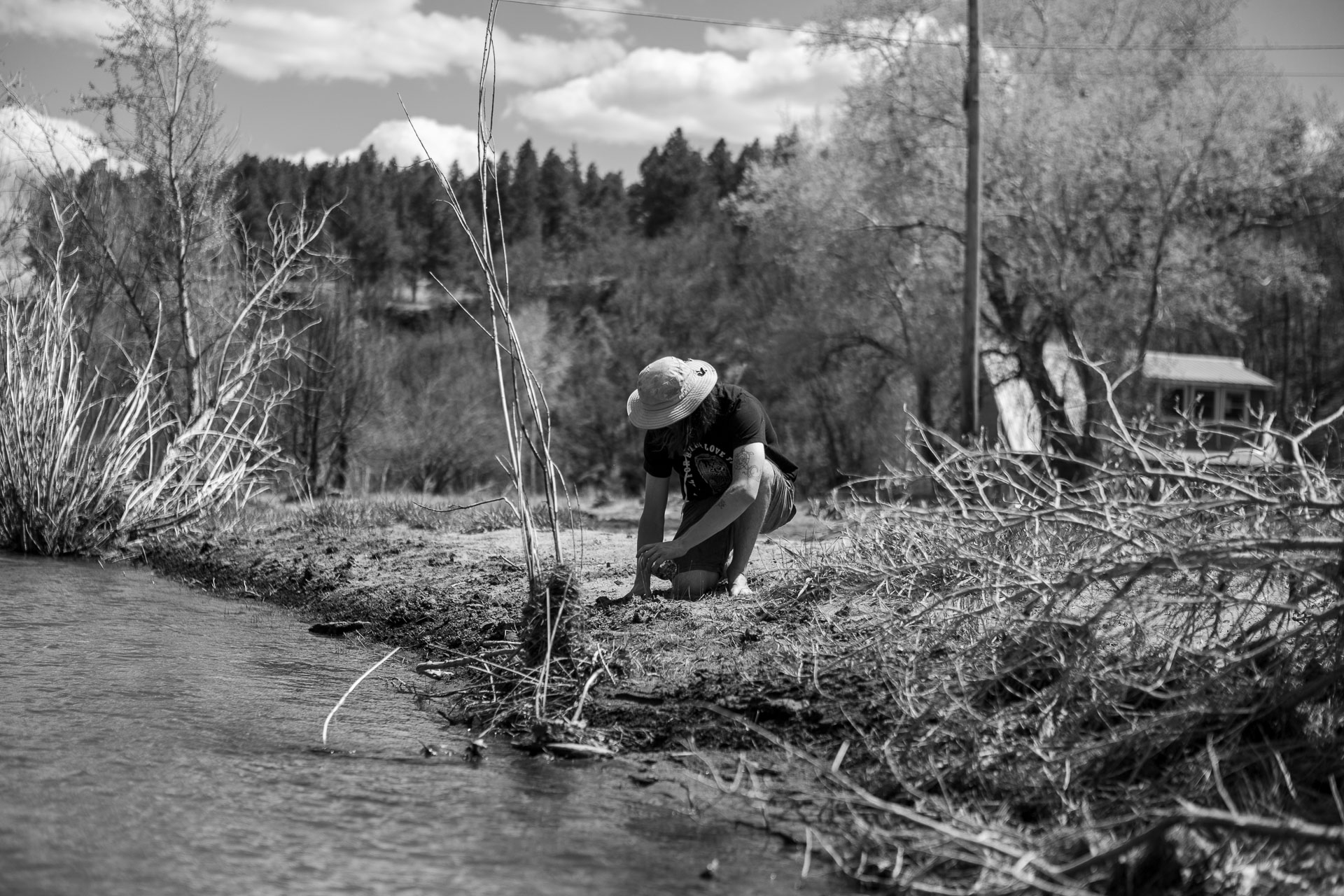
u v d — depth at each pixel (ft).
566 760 12.62
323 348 65.57
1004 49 84.84
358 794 11.20
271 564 26.11
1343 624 11.37
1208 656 12.03
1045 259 77.66
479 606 19.53
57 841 9.59
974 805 10.62
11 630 18.95
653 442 18.53
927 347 88.58
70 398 32.04
